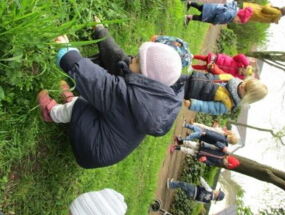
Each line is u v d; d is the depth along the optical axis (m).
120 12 4.15
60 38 2.63
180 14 6.33
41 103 2.91
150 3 5.07
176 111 2.69
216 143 7.11
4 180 2.78
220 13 5.48
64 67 2.64
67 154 3.47
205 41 10.96
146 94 2.56
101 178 4.45
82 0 3.29
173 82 2.61
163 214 8.59
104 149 2.87
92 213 2.79
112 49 3.28
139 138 2.93
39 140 3.11
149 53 2.57
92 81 2.59
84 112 2.91
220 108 4.14
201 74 4.29
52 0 2.68
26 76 2.66
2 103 2.64
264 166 9.19
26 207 3.11
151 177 6.80
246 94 3.99
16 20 2.22
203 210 12.05
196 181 10.86
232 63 5.39
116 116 2.70
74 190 3.76
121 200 2.94
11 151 2.79
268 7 5.48
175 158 9.17
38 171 3.18
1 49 2.32
